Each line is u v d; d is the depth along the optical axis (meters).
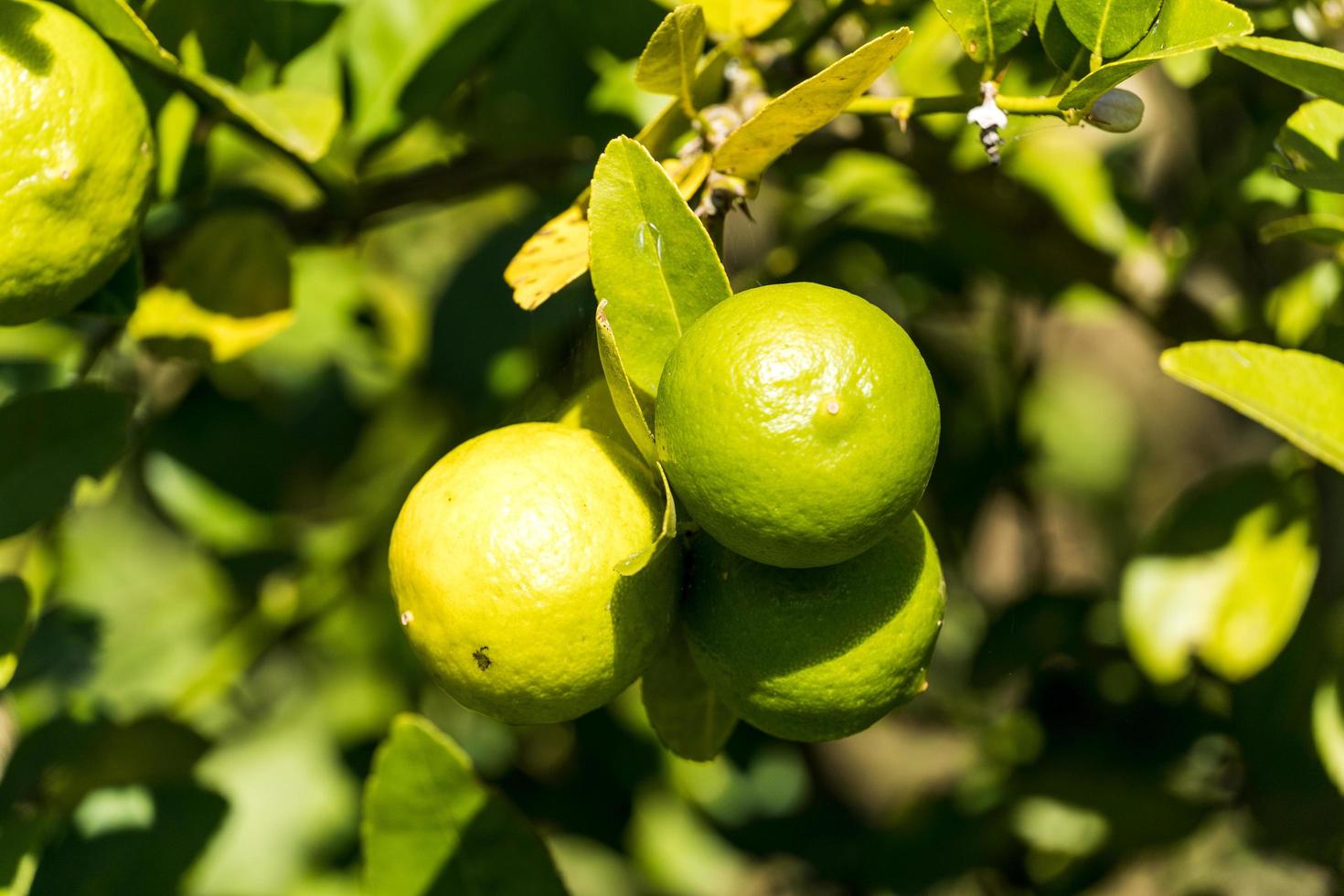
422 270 1.06
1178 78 0.71
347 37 0.70
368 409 0.92
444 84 0.70
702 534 0.57
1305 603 0.73
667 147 0.62
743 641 0.56
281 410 0.87
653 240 0.56
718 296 0.56
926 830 0.81
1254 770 0.76
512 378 0.77
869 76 0.56
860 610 0.56
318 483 0.91
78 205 0.59
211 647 0.93
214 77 0.68
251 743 1.15
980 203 0.76
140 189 0.61
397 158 0.82
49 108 0.59
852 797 0.97
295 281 0.76
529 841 0.64
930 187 0.76
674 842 1.01
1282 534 0.70
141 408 0.80
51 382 0.77
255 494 0.84
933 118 0.73
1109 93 0.57
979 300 0.92
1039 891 0.81
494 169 0.75
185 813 0.72
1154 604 0.70
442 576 0.55
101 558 1.05
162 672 0.99
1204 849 0.89
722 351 0.54
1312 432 0.55
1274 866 0.88
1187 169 0.83
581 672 0.56
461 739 0.96
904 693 0.57
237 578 0.85
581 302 0.63
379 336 0.89
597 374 0.59
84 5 0.60
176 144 0.68
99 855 0.71
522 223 0.79
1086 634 0.79
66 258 0.60
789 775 1.00
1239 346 0.56
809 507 0.54
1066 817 0.79
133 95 0.61
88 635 0.83
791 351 0.54
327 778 1.10
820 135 0.73
